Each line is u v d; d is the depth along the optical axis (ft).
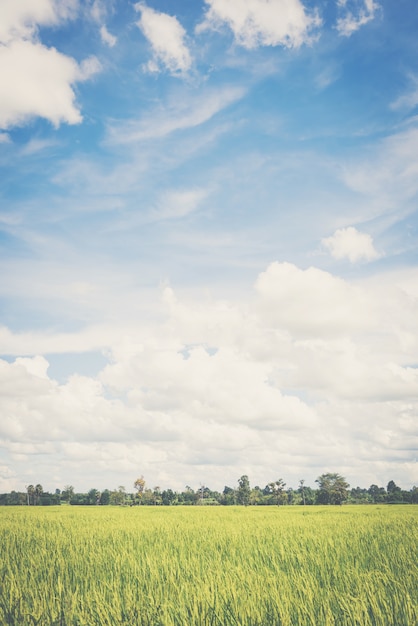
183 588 26.09
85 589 27.76
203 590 25.31
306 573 30.76
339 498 350.64
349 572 30.27
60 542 51.13
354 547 43.19
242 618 21.43
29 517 108.47
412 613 21.42
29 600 25.86
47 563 37.19
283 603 23.22
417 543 45.42
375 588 25.70
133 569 32.78
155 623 21.70
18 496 387.34
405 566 32.71
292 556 37.14
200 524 79.10
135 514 127.13
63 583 29.55
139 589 26.89
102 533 62.08
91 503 390.42
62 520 94.48
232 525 76.02
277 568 31.60
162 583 28.86
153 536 57.11
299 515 115.55
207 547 45.73
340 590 26.30
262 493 445.78
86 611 23.54
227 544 48.37
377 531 59.98
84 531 65.51
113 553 40.37
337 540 48.80
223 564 34.88
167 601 24.27
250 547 44.68
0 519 99.04
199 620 21.62
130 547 44.80
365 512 133.28
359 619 20.86
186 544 48.52
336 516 106.93
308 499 393.70
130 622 21.76
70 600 24.77
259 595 24.40
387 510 152.05
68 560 37.47
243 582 27.50
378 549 41.98
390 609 22.21
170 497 413.18
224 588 25.82
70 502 390.01
